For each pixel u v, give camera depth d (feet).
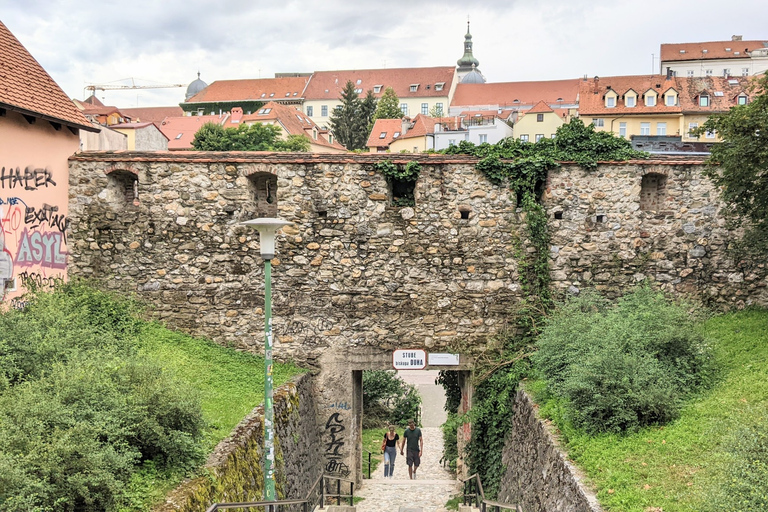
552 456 31.30
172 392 28.89
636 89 196.75
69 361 30.04
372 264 46.50
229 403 38.06
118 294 46.62
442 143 185.26
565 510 27.89
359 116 236.63
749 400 30.35
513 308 46.42
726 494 21.33
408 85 300.81
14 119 40.11
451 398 57.93
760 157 36.78
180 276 46.65
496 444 44.75
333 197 46.24
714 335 41.19
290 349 46.75
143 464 27.37
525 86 291.99
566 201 46.52
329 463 47.26
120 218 46.55
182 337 46.14
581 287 46.65
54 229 44.65
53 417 24.21
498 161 45.96
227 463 30.22
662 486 25.20
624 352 34.45
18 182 40.55
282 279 46.65
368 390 81.35
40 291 40.93
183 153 46.60
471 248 46.47
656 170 46.32
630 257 46.52
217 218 46.44
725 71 271.08
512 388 44.04
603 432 30.89
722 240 46.32
